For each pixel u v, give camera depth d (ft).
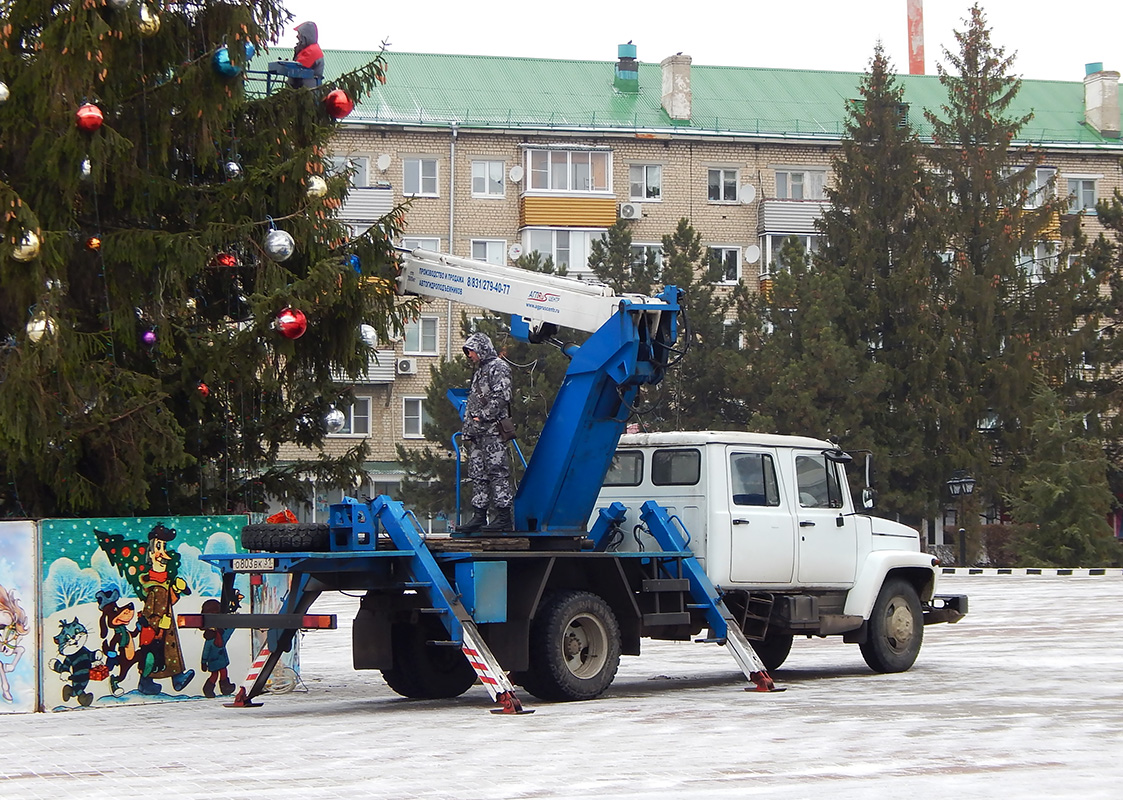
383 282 52.65
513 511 50.16
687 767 31.96
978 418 179.73
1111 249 191.52
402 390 196.03
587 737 37.37
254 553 44.16
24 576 46.01
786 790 28.73
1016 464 179.32
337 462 61.11
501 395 48.32
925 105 238.27
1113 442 185.68
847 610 56.24
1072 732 37.76
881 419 173.17
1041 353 180.14
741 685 52.90
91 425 48.67
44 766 33.27
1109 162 227.40
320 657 70.03
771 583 53.52
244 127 55.77
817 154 213.25
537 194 200.44
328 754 34.60
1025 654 65.21
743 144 210.59
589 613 47.06
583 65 223.30
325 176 54.13
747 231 210.79
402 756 34.12
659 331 49.67
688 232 169.27
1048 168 224.53
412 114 199.72
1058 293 185.16
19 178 50.65
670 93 212.84
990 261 183.32
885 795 28.09
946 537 191.11
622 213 203.21
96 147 47.21
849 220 185.26
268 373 54.13
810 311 165.99
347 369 54.39
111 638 47.39
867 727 39.04
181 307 52.80
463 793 28.60
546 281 51.39
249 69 54.70
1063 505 153.38
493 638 45.91
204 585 49.49
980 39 191.21
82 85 46.98
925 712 42.57
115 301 51.60
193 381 53.62
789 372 160.25
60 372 47.21
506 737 37.52
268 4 57.00
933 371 174.81
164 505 56.03
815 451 55.98
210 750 35.63
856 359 171.32
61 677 46.21
